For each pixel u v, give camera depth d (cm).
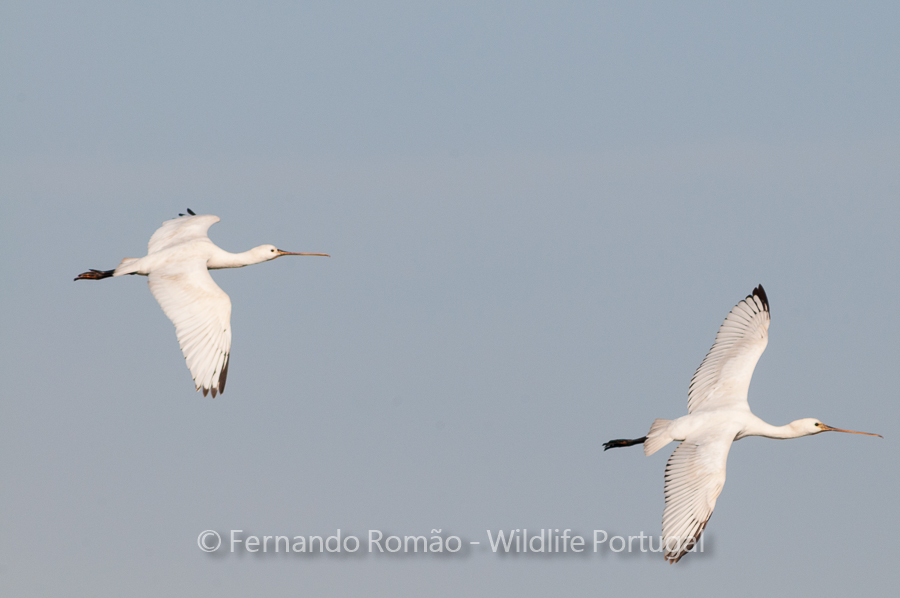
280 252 3155
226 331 2656
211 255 2972
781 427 2845
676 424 2762
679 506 2608
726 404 2788
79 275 2783
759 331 2878
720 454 2627
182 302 2691
